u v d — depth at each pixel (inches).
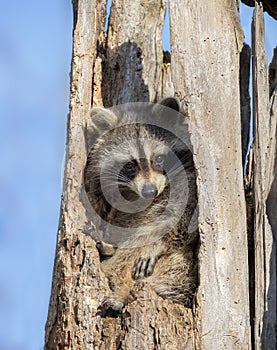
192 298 399.2
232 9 427.5
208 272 385.1
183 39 417.1
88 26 450.0
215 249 388.5
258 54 432.8
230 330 379.6
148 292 383.2
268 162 416.8
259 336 386.6
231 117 410.0
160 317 378.0
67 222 410.0
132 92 507.8
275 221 406.3
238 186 400.8
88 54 447.2
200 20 421.1
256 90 427.5
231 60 418.9
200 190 395.5
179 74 413.1
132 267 436.8
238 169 403.5
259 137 420.2
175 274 424.5
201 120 406.0
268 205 410.3
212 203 394.0
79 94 442.0
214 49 418.0
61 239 410.9
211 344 375.6
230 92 413.4
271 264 397.4
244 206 400.8
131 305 381.1
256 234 404.2
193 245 429.7
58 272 405.7
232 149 405.1
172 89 513.0
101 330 390.0
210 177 397.4
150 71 516.7
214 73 414.0
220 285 384.5
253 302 400.5
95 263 403.5
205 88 410.6
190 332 377.4
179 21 419.8
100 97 478.0
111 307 394.3
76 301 394.9
